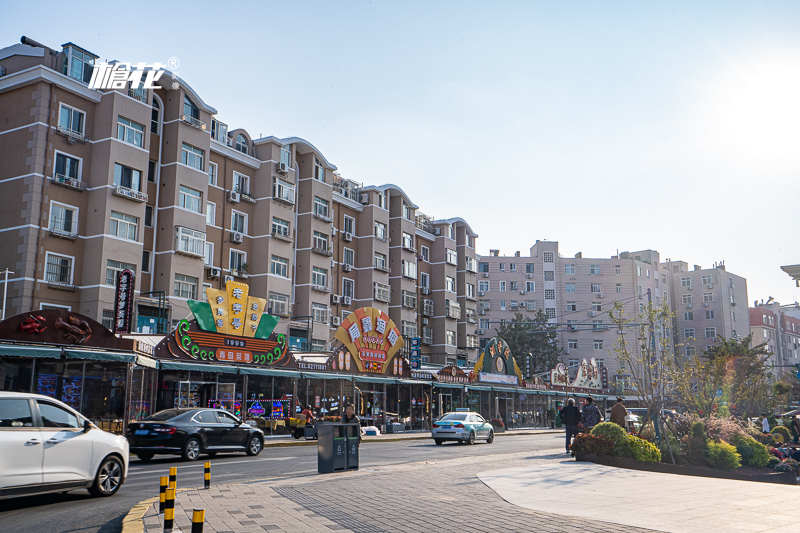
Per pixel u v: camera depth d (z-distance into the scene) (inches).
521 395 2166.6
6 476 363.9
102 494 429.7
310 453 856.3
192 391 1090.7
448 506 378.9
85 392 950.4
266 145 1660.9
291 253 1676.9
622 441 692.1
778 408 2137.1
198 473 591.2
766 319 4097.0
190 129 1424.7
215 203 1529.3
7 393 386.6
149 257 1347.2
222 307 1131.9
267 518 335.9
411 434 1467.8
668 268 3890.3
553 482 503.2
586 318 3410.4
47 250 1177.4
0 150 1218.0
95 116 1280.8
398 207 2183.8
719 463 788.6
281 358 1238.9
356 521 329.7
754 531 305.3
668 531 303.9
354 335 1454.2
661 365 861.2
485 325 3358.8
